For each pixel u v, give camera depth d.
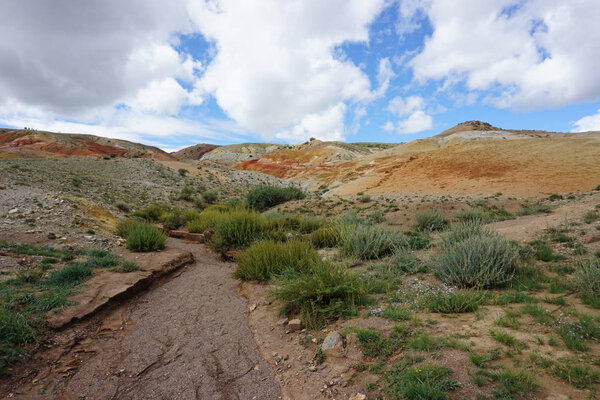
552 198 20.25
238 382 3.18
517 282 4.78
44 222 9.66
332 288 4.55
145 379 3.28
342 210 21.06
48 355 3.57
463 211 15.25
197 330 4.50
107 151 103.38
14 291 4.69
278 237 10.11
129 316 4.98
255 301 5.57
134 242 8.89
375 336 3.42
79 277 5.83
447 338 3.20
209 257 9.63
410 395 2.43
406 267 6.25
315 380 3.01
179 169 48.38
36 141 95.44
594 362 2.53
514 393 2.28
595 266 4.41
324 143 157.50
